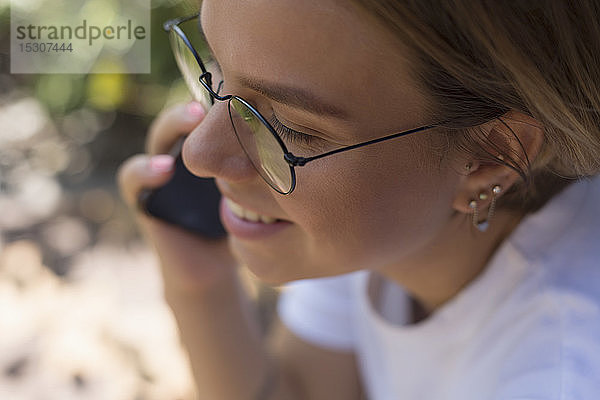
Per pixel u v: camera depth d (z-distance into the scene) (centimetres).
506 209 49
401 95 41
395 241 45
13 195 155
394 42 39
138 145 169
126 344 114
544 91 41
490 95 42
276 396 65
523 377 47
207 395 64
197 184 58
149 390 104
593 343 45
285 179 43
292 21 39
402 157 43
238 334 63
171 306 63
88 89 152
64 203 153
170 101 151
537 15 39
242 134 44
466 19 39
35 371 108
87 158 168
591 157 44
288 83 40
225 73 42
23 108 181
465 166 44
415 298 56
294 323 67
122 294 126
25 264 133
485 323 51
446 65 40
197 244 60
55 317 120
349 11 39
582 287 47
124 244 140
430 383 55
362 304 60
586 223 50
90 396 103
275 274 49
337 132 42
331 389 67
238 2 40
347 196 43
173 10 137
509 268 50
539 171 47
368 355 62
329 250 46
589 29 41
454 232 49
